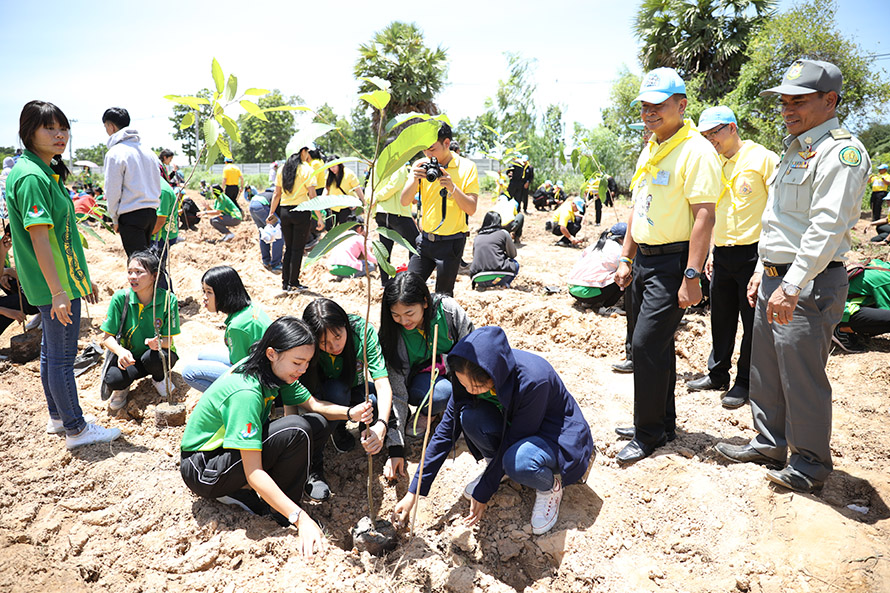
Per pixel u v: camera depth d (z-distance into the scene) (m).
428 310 3.42
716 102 19.58
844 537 2.76
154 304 4.02
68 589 2.60
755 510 3.04
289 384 3.04
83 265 3.60
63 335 3.47
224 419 2.90
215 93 3.56
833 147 2.80
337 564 2.69
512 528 3.04
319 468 3.44
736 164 4.10
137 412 4.23
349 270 7.62
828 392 2.99
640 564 2.84
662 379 3.39
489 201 20.30
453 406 3.10
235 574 2.69
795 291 2.81
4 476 3.38
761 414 3.35
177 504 3.15
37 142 3.32
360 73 18.77
